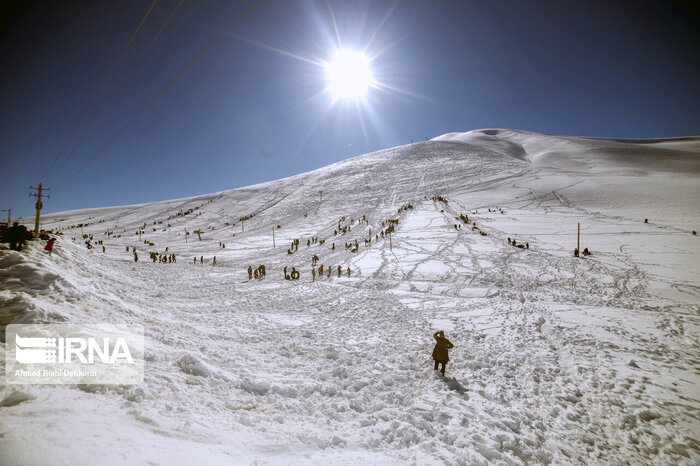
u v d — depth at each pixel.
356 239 41.50
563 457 4.59
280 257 37.56
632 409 5.90
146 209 88.44
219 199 88.56
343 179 84.56
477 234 35.53
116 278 15.91
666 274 19.66
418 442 4.61
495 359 8.48
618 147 100.19
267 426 4.36
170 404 4.36
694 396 6.44
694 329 11.03
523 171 72.25
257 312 14.70
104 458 2.55
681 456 4.71
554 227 35.69
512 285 19.78
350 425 4.89
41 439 2.59
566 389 6.75
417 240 35.69
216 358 7.04
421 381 7.05
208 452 3.20
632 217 38.06
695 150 108.19
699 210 38.44
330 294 19.30
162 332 7.80
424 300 17.16
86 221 81.06
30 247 11.12
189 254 43.06
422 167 83.38
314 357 8.44
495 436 4.83
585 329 11.17
